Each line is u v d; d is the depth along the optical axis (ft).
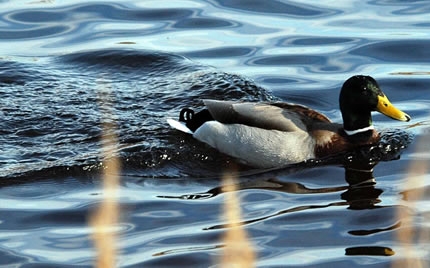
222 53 62.54
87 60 60.85
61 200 43.57
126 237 39.81
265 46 63.62
